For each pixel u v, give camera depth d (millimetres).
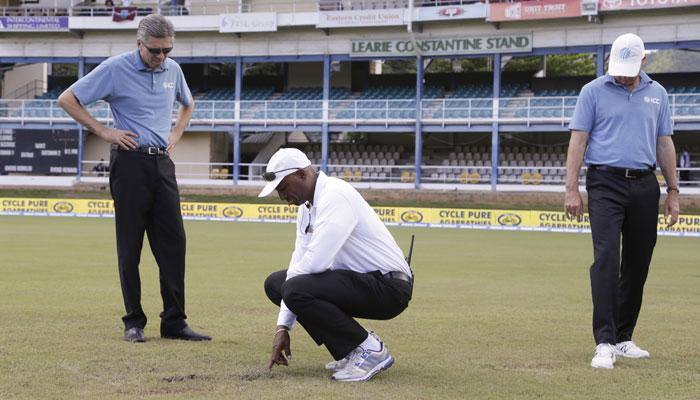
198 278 12531
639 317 8898
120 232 6812
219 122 42469
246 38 42469
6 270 13164
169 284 6945
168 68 6910
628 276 6582
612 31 37188
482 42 38844
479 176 40562
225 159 46625
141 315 6891
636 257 6500
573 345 6977
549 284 12414
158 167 6840
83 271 13148
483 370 5820
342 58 41312
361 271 5469
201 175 44562
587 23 37469
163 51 6699
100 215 36594
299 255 5629
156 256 6980
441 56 39625
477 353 6523
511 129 38500
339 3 41812
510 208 36500
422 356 6355
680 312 9336
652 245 6457
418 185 39562
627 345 6539
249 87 46719
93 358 6023
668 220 6711
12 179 43031
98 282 11570
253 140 47625
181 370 5652
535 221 31984
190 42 43125
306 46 41750
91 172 43750
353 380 5363
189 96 7254
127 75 6715
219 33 42719
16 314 8344
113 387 5105
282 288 5410
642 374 5762
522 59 56000
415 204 37531
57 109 43375
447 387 5250
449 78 44188
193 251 18281
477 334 7516
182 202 36875
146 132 6793
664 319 8758
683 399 5043
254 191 41062
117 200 6809
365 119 40625
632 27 36844
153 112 6824
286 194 5434
